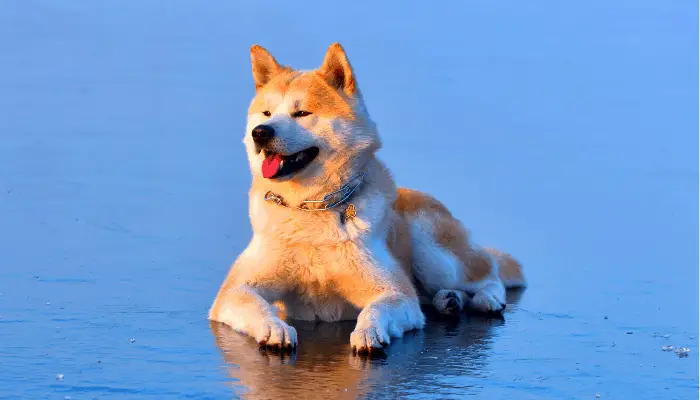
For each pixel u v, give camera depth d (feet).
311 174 29.25
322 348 27.07
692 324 30.91
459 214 46.26
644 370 25.86
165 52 84.84
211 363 25.08
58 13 101.86
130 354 25.67
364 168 30.17
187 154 55.57
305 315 31.09
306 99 29.30
